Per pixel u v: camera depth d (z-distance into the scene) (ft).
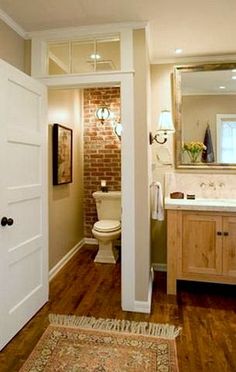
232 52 9.91
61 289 9.59
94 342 6.60
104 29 7.95
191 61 10.44
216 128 10.46
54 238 10.92
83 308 8.26
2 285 6.35
